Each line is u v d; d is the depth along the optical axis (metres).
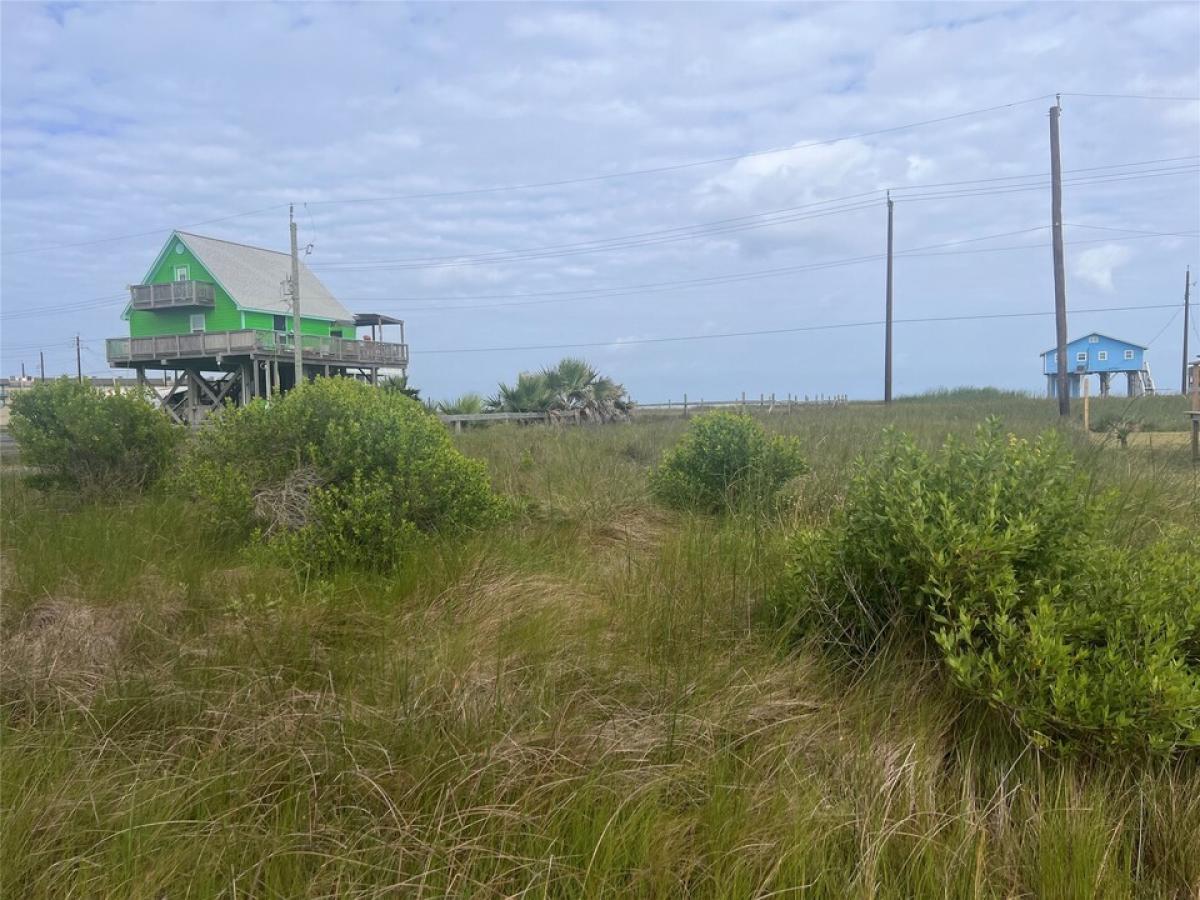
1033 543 3.24
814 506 6.07
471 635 3.87
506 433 15.67
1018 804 2.71
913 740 2.90
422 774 2.74
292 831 2.50
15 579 4.80
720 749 2.89
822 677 3.47
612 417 23.64
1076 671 2.85
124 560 5.09
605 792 2.63
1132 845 2.54
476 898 2.28
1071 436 11.06
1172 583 3.19
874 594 3.61
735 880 2.30
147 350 38.25
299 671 3.56
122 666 3.70
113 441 8.08
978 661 2.95
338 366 43.03
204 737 3.09
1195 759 2.80
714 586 4.26
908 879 2.37
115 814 2.55
